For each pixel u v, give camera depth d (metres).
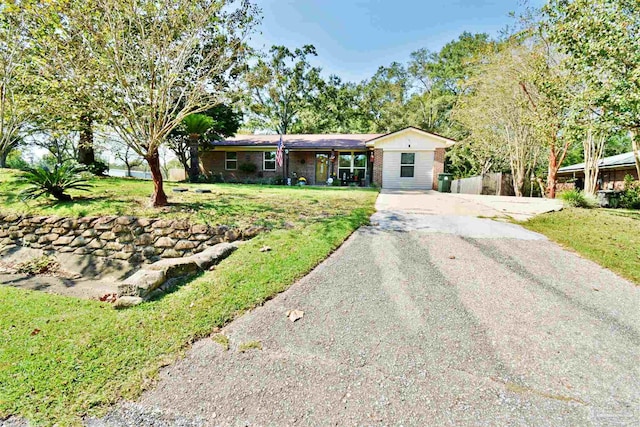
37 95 7.70
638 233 5.97
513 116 15.40
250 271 4.12
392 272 4.14
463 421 1.95
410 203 8.81
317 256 4.61
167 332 2.90
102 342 2.76
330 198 9.17
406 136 15.50
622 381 2.27
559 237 5.62
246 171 18.12
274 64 25.08
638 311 3.22
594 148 12.03
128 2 5.91
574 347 2.65
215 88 7.41
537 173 19.22
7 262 6.29
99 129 6.82
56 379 2.31
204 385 2.28
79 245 6.40
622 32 6.62
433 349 2.64
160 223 6.16
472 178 15.59
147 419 2.01
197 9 6.44
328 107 29.47
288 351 2.64
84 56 6.03
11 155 19.86
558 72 10.91
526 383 2.26
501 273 4.13
